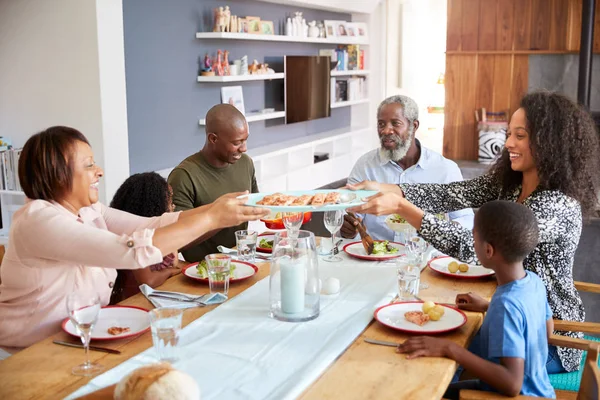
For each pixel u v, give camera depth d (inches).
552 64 326.3
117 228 87.8
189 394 41.6
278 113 253.8
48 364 62.7
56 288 73.9
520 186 93.3
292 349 65.8
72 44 166.4
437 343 65.5
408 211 86.0
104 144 168.7
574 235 85.2
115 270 82.1
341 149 319.9
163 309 61.2
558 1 319.9
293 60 259.0
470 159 347.9
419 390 57.7
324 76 283.4
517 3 327.0
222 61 223.9
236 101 237.5
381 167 130.1
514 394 63.9
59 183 74.0
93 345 66.9
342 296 82.4
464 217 123.6
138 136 193.5
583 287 97.7
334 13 313.0
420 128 367.9
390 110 124.8
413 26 343.0
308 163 280.2
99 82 165.5
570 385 84.0
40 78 171.9
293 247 73.4
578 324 81.7
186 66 211.3
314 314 74.4
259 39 235.9
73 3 163.9
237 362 62.8
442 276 92.3
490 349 65.8
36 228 70.9
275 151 249.0
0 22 173.0
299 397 56.3
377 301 80.4
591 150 84.3
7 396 56.2
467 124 345.7
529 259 85.1
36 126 174.9
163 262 92.4
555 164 83.2
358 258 100.0
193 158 118.2
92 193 76.7
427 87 366.3
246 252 98.6
